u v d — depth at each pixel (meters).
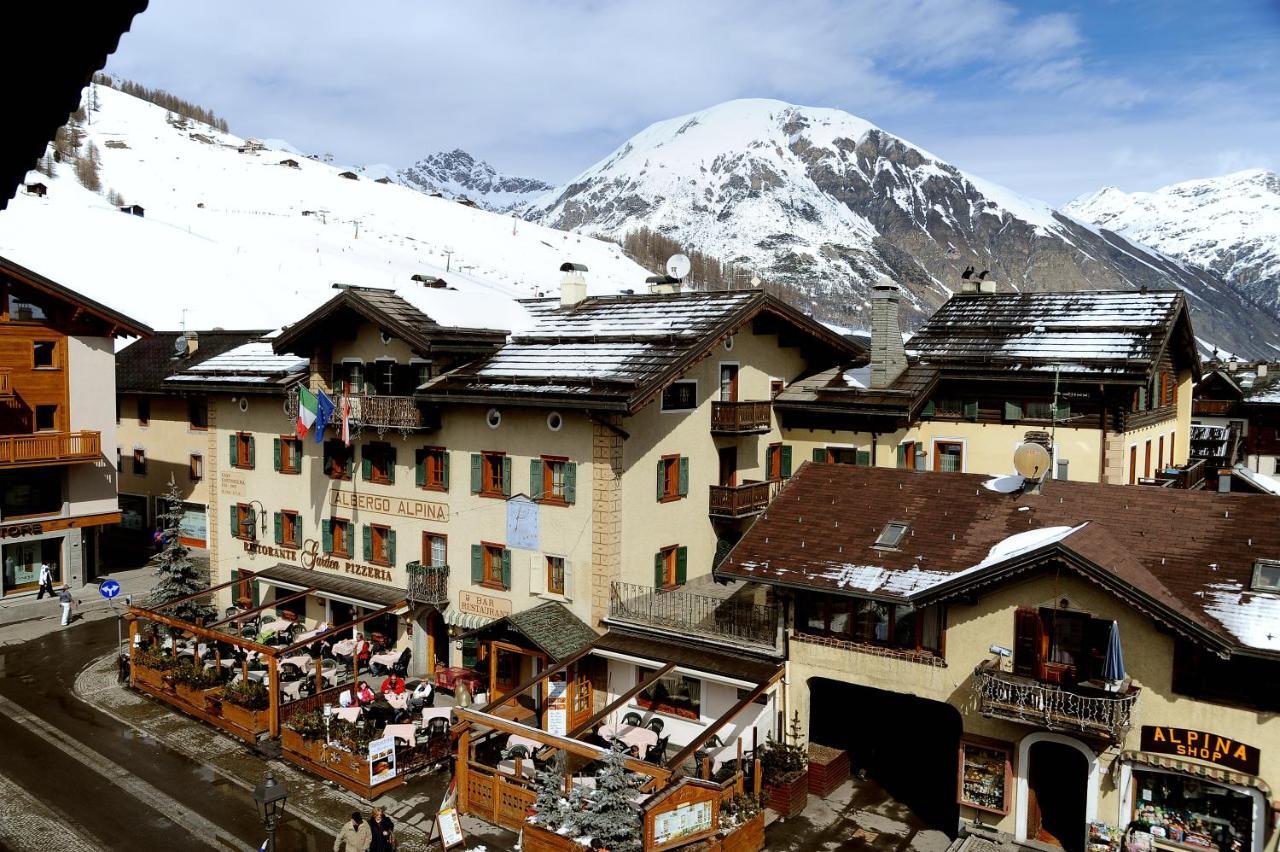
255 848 22.41
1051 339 36.78
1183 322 38.84
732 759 25.95
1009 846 21.64
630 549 29.59
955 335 39.22
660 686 28.56
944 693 22.70
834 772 25.11
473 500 32.09
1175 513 22.44
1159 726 19.83
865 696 28.97
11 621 41.00
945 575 22.88
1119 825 20.33
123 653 34.62
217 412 40.59
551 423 29.86
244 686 29.44
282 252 130.62
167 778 26.16
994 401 36.06
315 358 35.66
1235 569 20.38
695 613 28.16
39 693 32.62
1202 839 19.64
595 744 26.72
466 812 24.45
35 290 42.62
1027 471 24.44
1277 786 18.72
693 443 32.34
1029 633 21.34
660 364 28.77
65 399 43.78
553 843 21.27
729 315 31.19
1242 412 67.75
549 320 36.50
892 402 34.22
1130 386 33.16
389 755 25.61
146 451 54.41
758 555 25.47
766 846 22.23
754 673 25.16
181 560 39.97
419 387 32.62
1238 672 19.17
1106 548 21.00
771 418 35.66
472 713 24.12
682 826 20.38
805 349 38.38
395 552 34.56
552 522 30.02
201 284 108.12
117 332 45.53
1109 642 18.86
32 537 43.19
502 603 31.39
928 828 23.12
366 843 20.66
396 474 34.41
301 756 27.09
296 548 37.84
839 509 26.30
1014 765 21.81
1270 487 47.97
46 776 26.08
